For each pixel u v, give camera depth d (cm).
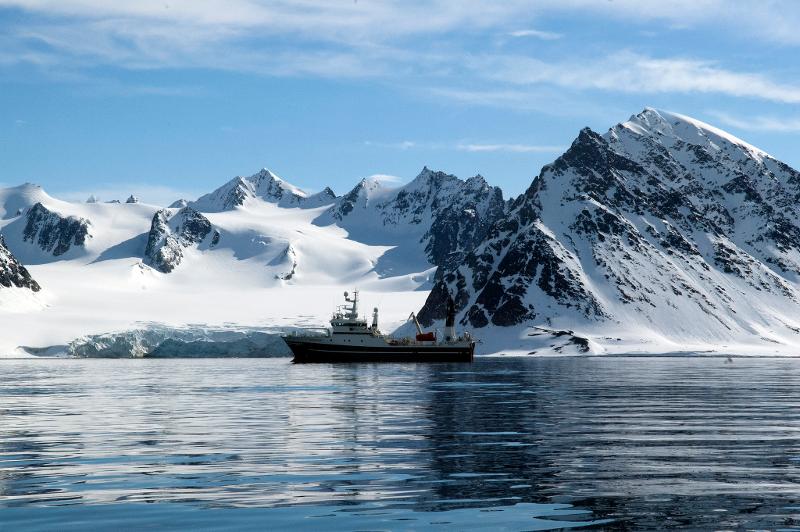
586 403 10500
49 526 4006
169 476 5191
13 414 9225
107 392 12962
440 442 6675
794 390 13175
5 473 5309
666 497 4591
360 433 7262
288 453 6094
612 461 5725
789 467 5466
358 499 4553
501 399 11188
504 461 5728
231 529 3953
